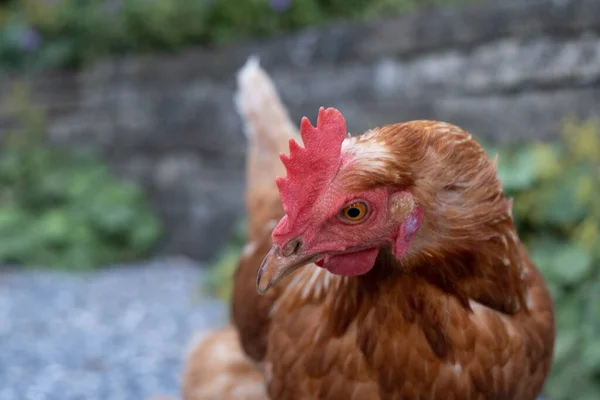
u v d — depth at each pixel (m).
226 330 0.63
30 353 1.04
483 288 0.44
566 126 0.98
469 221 0.43
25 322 1.18
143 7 1.64
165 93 1.62
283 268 0.41
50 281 1.45
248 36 1.55
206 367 0.60
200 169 1.57
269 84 0.72
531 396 0.48
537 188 0.96
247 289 0.55
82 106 1.78
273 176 0.67
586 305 0.85
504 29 1.07
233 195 1.51
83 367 0.98
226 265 1.32
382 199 0.41
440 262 0.43
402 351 0.44
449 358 0.44
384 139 0.42
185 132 1.59
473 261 0.44
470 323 0.44
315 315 0.47
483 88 1.10
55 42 1.82
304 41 1.35
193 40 1.63
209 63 1.53
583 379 0.79
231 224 1.51
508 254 0.44
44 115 1.83
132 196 1.66
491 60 1.09
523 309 0.46
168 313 1.23
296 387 0.48
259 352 0.55
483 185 0.43
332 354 0.46
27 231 1.62
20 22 2.00
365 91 1.26
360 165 0.41
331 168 0.41
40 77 1.83
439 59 1.16
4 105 1.87
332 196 0.41
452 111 1.14
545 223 0.94
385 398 0.45
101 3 1.79
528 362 0.47
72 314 1.23
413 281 0.44
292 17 1.54
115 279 1.47
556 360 0.81
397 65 1.21
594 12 0.97
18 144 1.79
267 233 0.59
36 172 1.73
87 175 1.71
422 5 1.42
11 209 1.67
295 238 0.41
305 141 0.41
